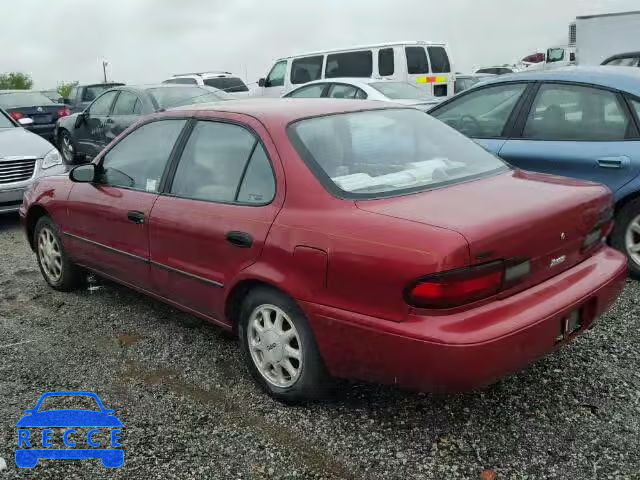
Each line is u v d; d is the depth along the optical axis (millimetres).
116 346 4266
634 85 5000
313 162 3328
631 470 2801
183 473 2906
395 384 2891
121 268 4473
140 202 4164
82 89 18797
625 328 4199
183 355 4102
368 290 2855
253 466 2941
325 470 2896
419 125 3969
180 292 3951
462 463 2910
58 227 5078
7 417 3402
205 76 18906
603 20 20719
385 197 3188
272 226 3260
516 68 30500
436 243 2691
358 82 11000
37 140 8469
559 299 2977
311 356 3197
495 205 3045
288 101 4059
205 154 3861
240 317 3562
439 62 14750
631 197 4945
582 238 3273
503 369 2740
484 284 2746
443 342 2650
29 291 5434
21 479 2893
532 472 2826
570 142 5176
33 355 4156
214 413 3395
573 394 3432
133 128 4496
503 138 5578
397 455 2988
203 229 3637
